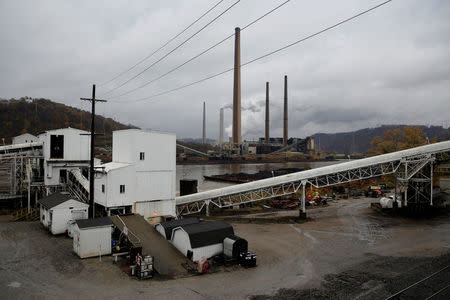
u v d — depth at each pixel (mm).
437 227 42844
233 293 20672
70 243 31125
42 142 52594
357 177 53312
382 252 30828
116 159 43406
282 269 25688
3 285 20859
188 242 26922
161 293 20359
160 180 41344
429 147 51219
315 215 52594
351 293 20891
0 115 194750
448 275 24297
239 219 47969
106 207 37156
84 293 20062
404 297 20250
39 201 39844
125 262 26125
